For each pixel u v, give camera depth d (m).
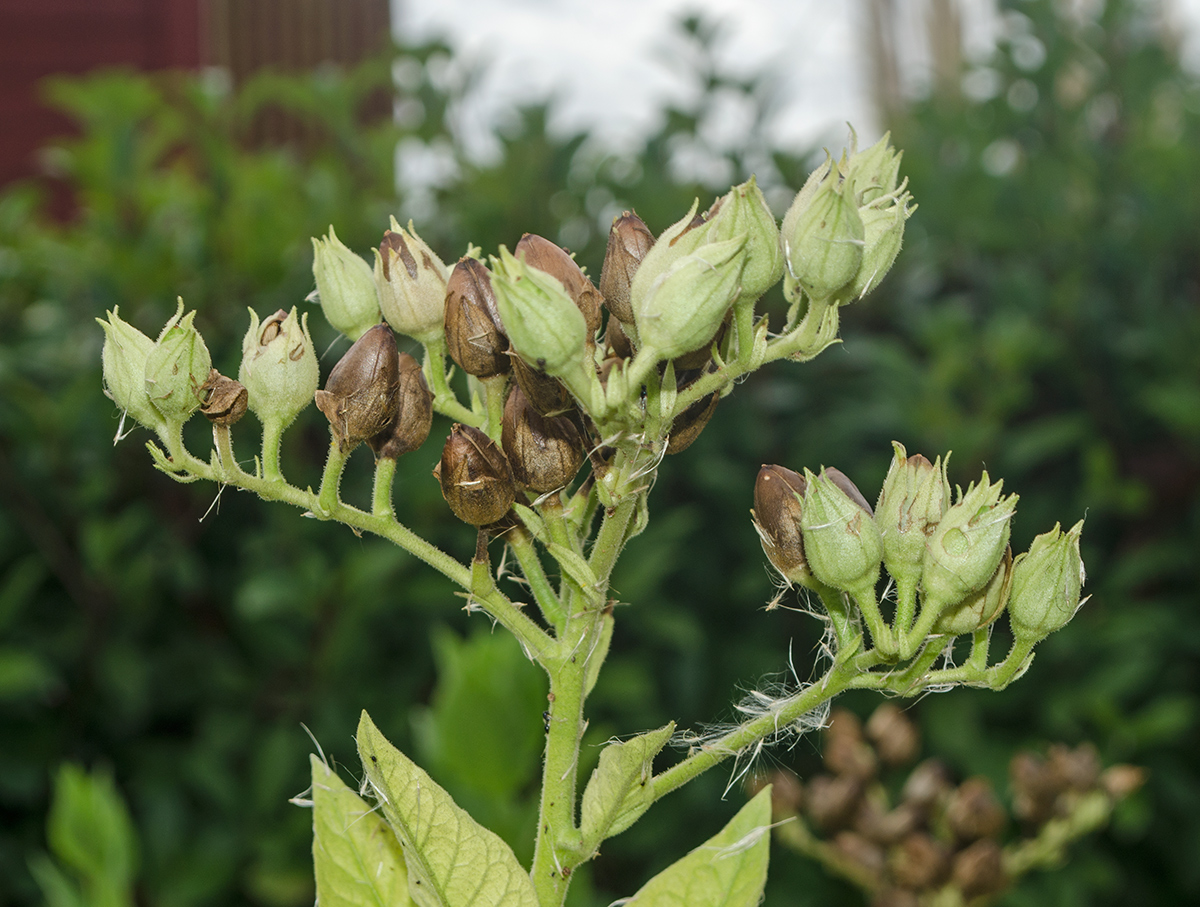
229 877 0.77
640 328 0.33
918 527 0.34
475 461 0.33
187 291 0.85
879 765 0.53
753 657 0.86
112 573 0.78
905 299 1.00
